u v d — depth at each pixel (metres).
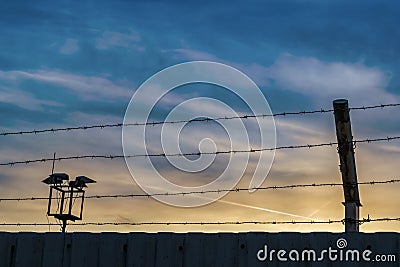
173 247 8.61
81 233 8.98
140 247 8.72
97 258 8.85
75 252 8.95
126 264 8.73
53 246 9.05
